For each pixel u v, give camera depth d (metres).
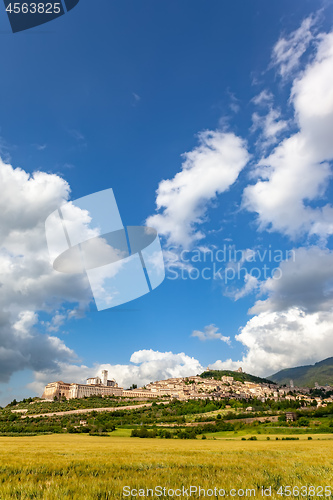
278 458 26.00
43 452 32.16
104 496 11.30
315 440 73.56
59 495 11.01
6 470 17.00
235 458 25.72
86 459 23.39
